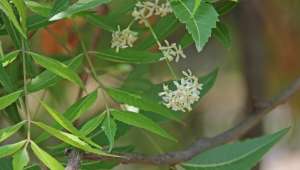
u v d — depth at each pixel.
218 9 0.91
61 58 1.04
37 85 0.83
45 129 0.79
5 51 0.98
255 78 1.59
